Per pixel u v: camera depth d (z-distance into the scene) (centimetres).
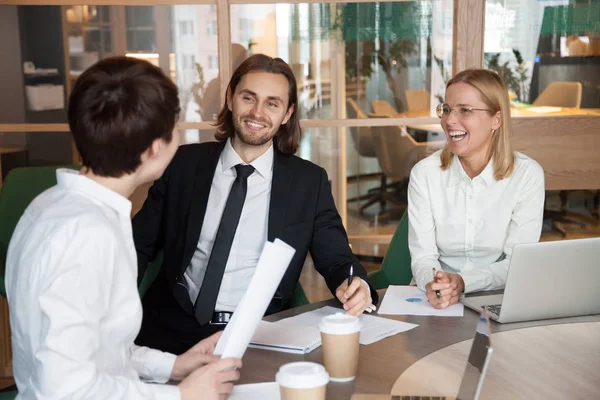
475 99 226
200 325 211
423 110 400
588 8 397
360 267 208
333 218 224
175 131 132
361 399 128
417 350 154
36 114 378
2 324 341
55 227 118
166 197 228
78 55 375
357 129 407
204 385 126
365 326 171
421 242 237
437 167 238
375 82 397
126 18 375
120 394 118
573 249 167
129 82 123
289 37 387
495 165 231
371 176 414
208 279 214
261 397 130
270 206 218
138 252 227
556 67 403
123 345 130
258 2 380
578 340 159
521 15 398
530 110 406
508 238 233
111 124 123
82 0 371
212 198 224
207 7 376
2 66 372
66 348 112
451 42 391
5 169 379
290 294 216
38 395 117
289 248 136
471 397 119
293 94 225
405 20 390
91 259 118
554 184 410
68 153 381
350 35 390
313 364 119
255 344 157
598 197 411
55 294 113
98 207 125
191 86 381
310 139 405
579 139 407
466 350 154
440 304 186
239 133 217
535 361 147
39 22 372
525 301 170
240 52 383
